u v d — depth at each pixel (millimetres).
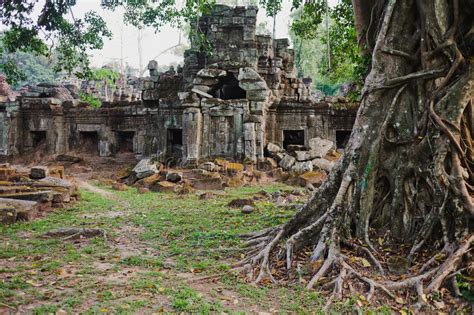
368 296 4652
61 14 14078
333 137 21469
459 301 4449
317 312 4418
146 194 15008
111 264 6184
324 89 44938
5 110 25359
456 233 5238
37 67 49500
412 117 6398
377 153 6348
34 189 11719
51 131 24688
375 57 6727
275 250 6348
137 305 4453
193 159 19047
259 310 4488
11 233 8164
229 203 11805
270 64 22906
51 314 4156
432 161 5863
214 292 4961
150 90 22203
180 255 6695
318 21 14461
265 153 20453
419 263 5348
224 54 22141
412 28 6762
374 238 6090
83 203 12375
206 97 19641
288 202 12336
